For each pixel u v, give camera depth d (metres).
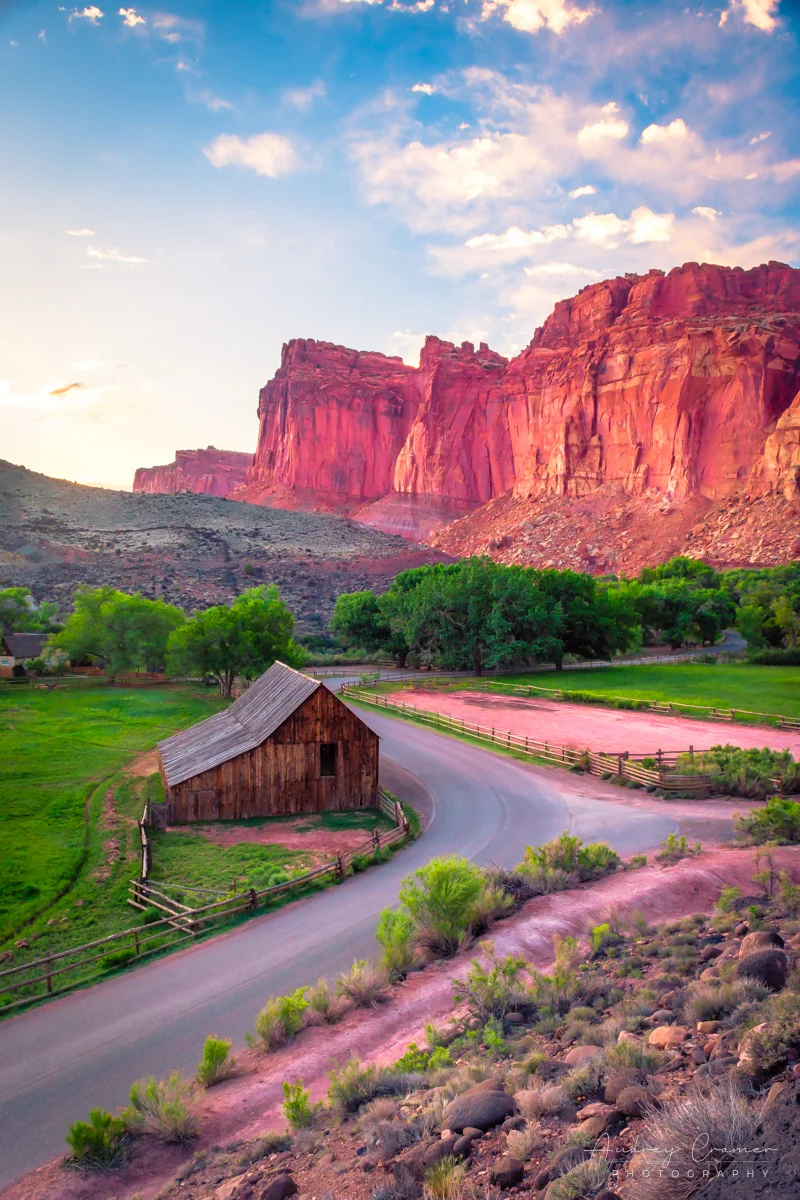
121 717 51.75
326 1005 13.47
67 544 153.38
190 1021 14.27
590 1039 9.51
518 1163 6.45
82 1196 8.89
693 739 42.06
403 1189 6.79
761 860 19.34
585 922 16.42
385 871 23.08
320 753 31.38
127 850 26.00
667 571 132.75
